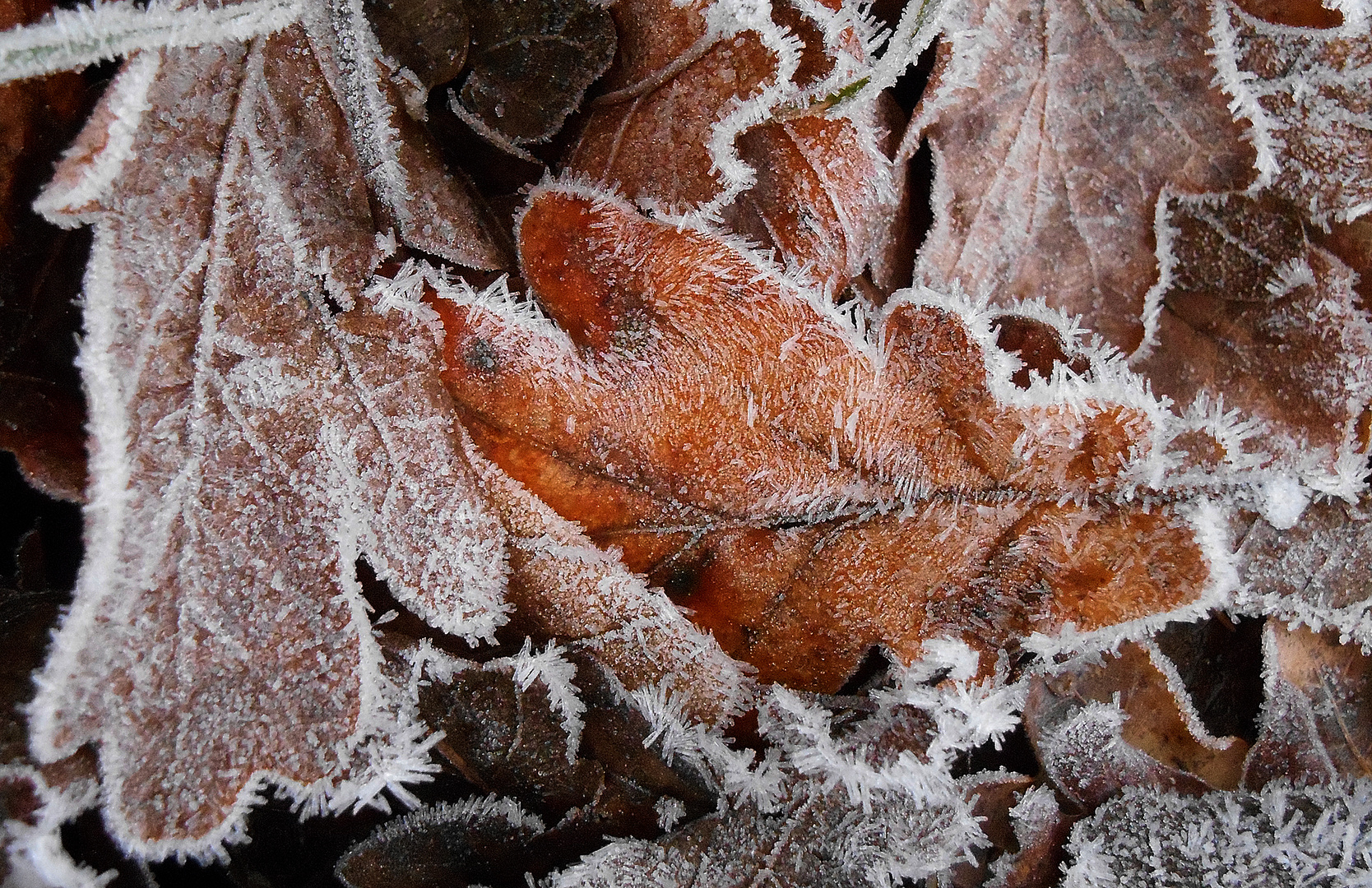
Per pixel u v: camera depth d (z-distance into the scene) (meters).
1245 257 0.26
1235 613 0.26
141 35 0.24
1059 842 0.26
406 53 0.25
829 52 0.26
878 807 0.26
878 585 0.26
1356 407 0.26
